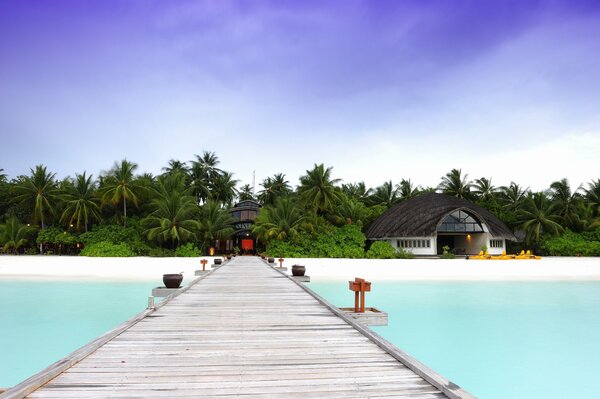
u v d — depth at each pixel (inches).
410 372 222.8
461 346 441.4
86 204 2037.4
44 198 2102.6
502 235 2076.8
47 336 472.1
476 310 628.4
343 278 1011.9
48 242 2014.0
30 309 627.2
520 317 580.7
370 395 189.9
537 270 1222.9
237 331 323.6
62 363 223.6
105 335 292.5
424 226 1980.8
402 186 2795.3
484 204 2367.1
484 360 394.6
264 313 405.7
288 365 235.3
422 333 496.4
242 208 2517.2
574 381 340.5
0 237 2028.8
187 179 2440.9
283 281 723.4
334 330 329.1
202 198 2524.6
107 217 2186.3
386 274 1112.8
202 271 896.3
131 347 272.5
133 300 704.4
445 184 2546.8
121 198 2039.9
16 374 351.9
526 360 394.6
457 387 189.0
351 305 668.7
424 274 1111.6
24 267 1270.9
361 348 273.0
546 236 2108.8
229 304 462.9
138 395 188.7
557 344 447.5
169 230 1844.2
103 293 779.4
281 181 2915.8
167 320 367.6
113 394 189.8
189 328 333.4
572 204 2220.7
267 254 1822.1
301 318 380.2
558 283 939.3
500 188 2559.1
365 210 2310.5
